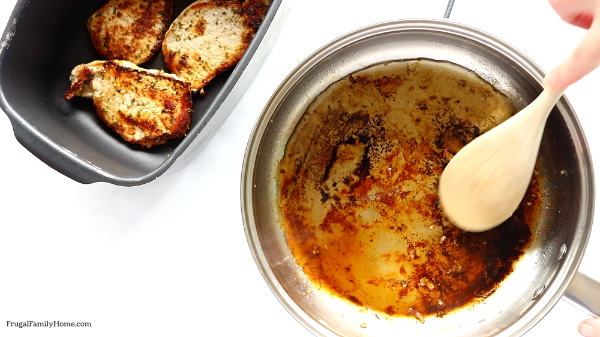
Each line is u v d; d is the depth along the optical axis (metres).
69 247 0.56
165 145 0.55
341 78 0.52
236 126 0.55
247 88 0.54
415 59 0.52
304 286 0.53
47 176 0.56
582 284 0.48
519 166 0.48
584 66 0.42
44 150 0.49
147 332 0.56
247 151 0.51
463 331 0.52
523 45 0.54
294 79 0.51
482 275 0.53
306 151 0.54
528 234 0.52
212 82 0.56
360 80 0.53
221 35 0.55
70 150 0.52
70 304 0.56
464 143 0.53
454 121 0.53
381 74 0.52
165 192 0.56
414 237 0.54
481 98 0.52
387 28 0.50
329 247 0.54
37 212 0.56
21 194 0.56
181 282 0.56
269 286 0.50
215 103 0.49
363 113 0.54
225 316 0.55
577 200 0.49
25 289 0.56
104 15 0.55
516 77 0.50
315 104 0.53
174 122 0.54
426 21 0.50
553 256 0.51
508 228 0.53
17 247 0.56
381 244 0.54
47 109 0.54
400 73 0.52
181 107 0.54
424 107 0.53
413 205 0.54
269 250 0.53
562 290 0.49
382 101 0.53
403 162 0.54
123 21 0.55
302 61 0.50
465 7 0.54
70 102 0.55
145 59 0.56
